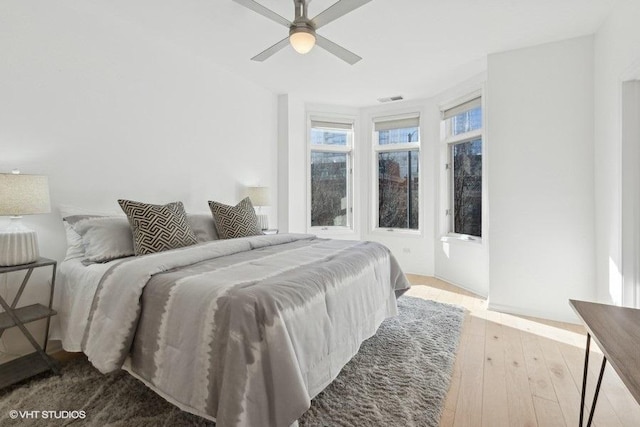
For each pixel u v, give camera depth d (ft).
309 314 4.61
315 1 7.31
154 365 4.63
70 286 6.39
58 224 7.36
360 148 15.99
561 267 9.27
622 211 7.16
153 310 4.77
